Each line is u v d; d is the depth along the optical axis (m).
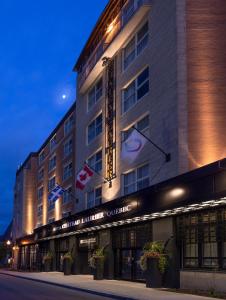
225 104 24.91
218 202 19.31
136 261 29.56
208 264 21.12
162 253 24.03
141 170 30.81
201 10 25.95
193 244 22.47
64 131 57.06
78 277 36.19
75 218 39.00
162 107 27.05
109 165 35.94
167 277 23.73
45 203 65.44
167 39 27.03
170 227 24.12
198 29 25.77
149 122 29.06
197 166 24.28
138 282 28.86
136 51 32.75
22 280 35.69
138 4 31.08
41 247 57.47
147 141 29.20
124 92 34.72
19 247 74.25
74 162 50.66
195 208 21.28
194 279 21.80
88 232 38.69
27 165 78.56
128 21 31.88
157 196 23.73
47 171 66.19
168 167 25.66
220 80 25.17
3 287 27.44
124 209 27.91
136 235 29.22
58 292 23.72
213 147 24.48
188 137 24.59
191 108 24.89
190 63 25.41
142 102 30.50
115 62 36.41
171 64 26.19
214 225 20.70
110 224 30.97
